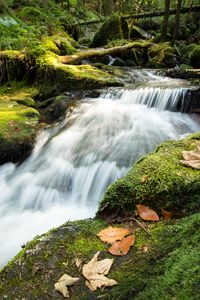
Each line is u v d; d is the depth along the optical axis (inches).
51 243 79.8
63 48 384.8
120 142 189.3
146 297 57.9
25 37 361.7
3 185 178.9
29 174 183.3
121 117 220.8
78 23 649.0
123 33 534.0
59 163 184.7
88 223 87.1
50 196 166.2
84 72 295.3
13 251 132.0
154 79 319.0
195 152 102.5
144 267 68.3
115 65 395.9
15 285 70.3
